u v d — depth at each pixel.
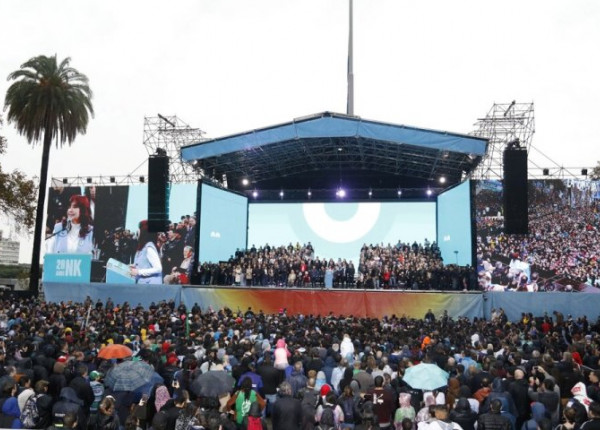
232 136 30.47
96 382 9.25
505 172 23.75
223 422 7.32
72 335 14.75
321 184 40.81
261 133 30.16
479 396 9.13
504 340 15.80
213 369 9.72
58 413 7.74
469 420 8.13
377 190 39.16
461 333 17.16
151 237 34.50
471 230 31.27
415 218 38.62
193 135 37.34
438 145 28.30
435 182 39.56
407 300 28.36
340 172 40.44
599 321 23.67
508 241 31.50
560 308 27.28
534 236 31.42
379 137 28.78
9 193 36.53
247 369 10.31
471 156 32.16
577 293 27.23
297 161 38.47
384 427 8.89
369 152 35.97
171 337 15.00
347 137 32.66
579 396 9.17
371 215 39.19
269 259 33.97
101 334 15.16
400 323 21.64
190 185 33.84
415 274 30.38
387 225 38.91
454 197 34.19
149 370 9.21
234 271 32.03
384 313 28.42
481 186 32.16
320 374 10.47
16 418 8.27
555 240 31.22
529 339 17.41
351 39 39.09
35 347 12.41
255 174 40.41
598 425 7.38
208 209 34.44
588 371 11.80
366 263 33.19
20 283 59.06
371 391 9.20
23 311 21.58
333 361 11.55
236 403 8.69
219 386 8.33
